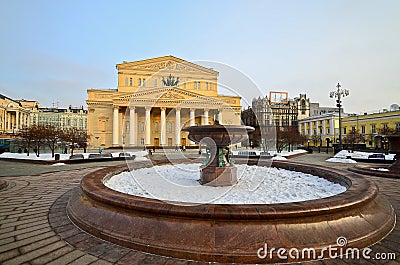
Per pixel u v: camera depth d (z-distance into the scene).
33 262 2.47
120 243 2.81
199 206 2.84
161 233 2.71
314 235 2.64
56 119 85.12
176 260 2.49
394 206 4.55
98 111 46.41
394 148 8.96
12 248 2.77
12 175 9.30
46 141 23.56
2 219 3.78
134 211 2.99
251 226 2.62
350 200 3.07
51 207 4.47
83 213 3.52
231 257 2.43
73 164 14.70
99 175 5.50
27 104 85.38
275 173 7.61
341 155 22.08
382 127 39.34
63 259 2.53
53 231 3.26
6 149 28.94
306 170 7.40
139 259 2.51
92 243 2.88
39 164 14.62
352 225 2.89
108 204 3.26
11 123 67.50
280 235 2.57
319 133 52.25
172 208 2.80
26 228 3.38
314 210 2.72
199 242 2.55
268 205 2.84
